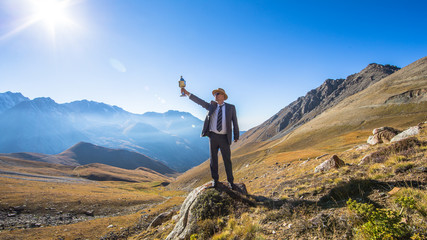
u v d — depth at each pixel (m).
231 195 6.03
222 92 6.10
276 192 6.93
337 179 5.82
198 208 5.79
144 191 110.88
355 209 3.62
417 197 3.60
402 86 154.75
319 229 3.65
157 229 10.25
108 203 48.00
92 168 173.88
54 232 25.95
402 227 2.88
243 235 4.20
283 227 4.10
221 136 6.17
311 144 129.38
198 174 142.50
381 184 4.64
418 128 9.34
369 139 12.88
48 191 55.81
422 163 5.02
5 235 24.98
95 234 25.39
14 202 40.50
